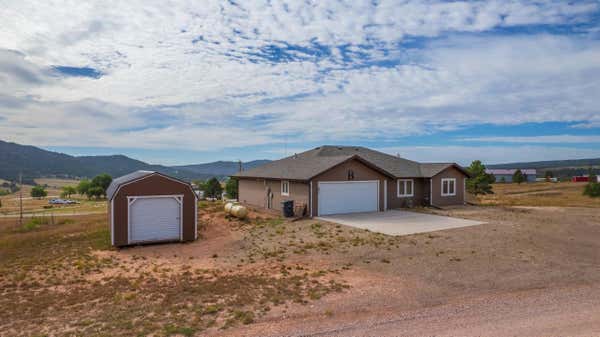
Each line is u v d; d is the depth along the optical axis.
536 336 5.96
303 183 21.58
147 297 8.33
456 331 6.24
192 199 16.34
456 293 8.35
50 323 6.89
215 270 10.76
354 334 6.19
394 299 7.96
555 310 7.22
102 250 14.51
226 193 68.62
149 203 15.60
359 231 16.22
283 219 20.81
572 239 14.40
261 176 26.06
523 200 36.88
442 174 26.98
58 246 15.63
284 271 10.34
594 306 7.43
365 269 10.41
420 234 15.36
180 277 10.05
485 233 15.52
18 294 8.93
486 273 9.89
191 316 7.05
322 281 9.30
